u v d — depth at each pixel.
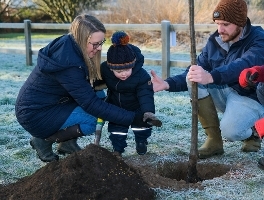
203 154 3.97
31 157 4.09
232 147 4.29
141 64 3.77
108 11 16.12
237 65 3.45
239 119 3.75
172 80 3.87
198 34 13.73
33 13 24.52
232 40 3.85
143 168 3.72
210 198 3.06
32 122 3.62
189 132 4.89
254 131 3.94
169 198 3.05
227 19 3.67
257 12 14.93
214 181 3.35
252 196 3.09
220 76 3.37
